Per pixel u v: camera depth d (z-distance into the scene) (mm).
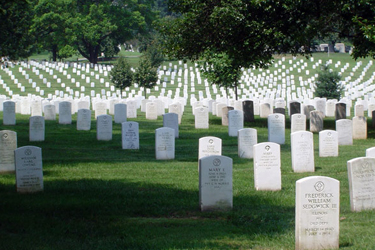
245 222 10352
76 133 26328
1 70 73875
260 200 12219
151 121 32469
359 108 32594
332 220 8719
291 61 77125
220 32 26688
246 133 19250
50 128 28281
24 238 9273
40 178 13188
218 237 9406
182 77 72938
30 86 63969
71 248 8719
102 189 13422
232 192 11984
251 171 16172
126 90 60750
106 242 9070
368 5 23984
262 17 26000
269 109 35781
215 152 16641
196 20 26812
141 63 54531
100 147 21938
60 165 17344
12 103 29562
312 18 25828
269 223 10258
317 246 8703
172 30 28047
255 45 26547
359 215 10922
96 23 86750
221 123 31500
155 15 95312
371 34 22359
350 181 11305
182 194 12836
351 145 22453
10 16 31391
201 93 53844
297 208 8688
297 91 57156
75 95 57500
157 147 18828
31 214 10992
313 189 8656
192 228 9984
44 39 84375
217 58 34531
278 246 8875
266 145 13414
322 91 47906
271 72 72688
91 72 73312
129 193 12914
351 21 24953
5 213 11031
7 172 15922
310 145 16141
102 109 32438
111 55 98188
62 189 13422
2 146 15820
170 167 17047
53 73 72938
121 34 89625
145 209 11344
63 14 82500
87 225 10164
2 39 32219
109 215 10969
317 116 27312
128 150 21219
